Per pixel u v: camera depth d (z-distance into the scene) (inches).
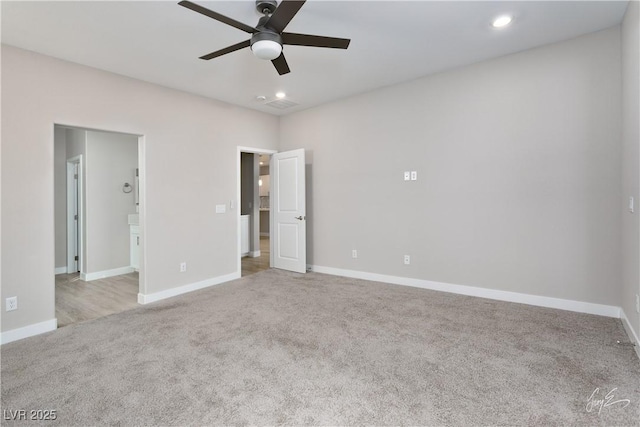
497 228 138.2
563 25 109.9
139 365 89.3
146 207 147.2
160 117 152.3
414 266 162.4
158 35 108.0
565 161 122.9
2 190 107.4
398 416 67.5
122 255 204.8
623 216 108.3
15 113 110.3
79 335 110.3
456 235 148.8
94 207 191.3
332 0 92.0
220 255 177.9
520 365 86.0
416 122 158.1
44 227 116.0
